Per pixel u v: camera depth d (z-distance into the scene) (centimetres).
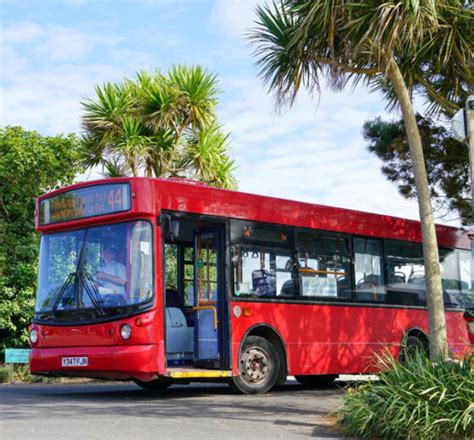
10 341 1931
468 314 1683
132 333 1123
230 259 1247
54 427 827
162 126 2258
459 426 729
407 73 1240
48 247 1254
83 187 1219
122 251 1164
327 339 1383
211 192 1244
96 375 1178
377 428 766
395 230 1566
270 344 1295
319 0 1028
